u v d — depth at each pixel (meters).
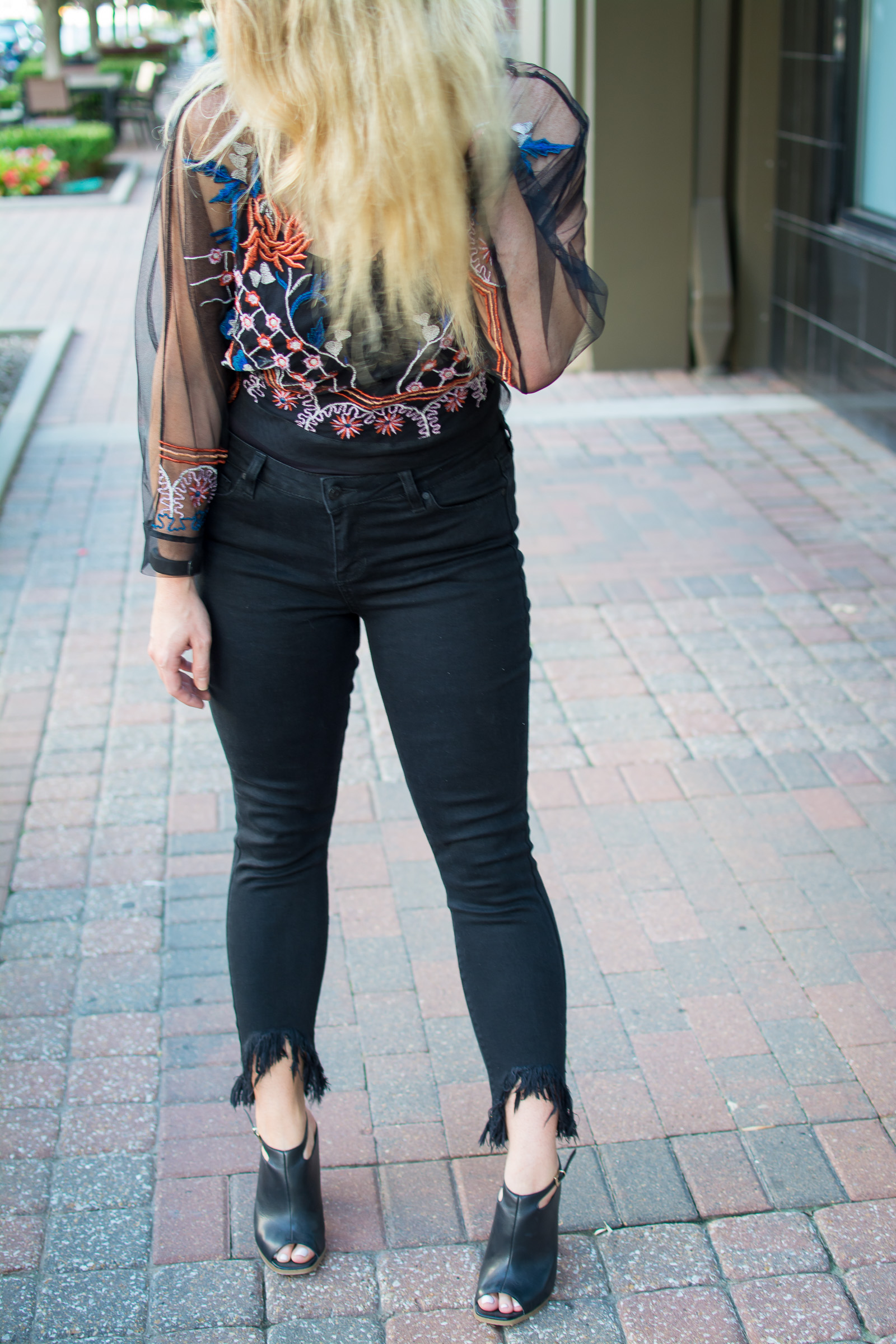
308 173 1.33
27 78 17.20
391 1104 2.24
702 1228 1.98
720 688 3.77
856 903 2.79
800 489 5.39
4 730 3.59
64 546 4.92
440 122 1.30
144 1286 1.89
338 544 1.59
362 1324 1.83
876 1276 1.88
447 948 2.65
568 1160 1.86
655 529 5.00
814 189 6.35
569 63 6.73
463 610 1.64
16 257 10.70
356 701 3.75
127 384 7.09
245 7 1.27
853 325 6.07
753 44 6.55
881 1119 2.20
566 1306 1.85
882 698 3.70
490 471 1.64
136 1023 2.45
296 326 1.45
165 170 1.49
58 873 2.93
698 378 7.09
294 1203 1.89
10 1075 2.31
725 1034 2.41
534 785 3.28
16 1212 2.02
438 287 1.39
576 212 1.45
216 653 1.69
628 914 2.76
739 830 3.07
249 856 1.83
